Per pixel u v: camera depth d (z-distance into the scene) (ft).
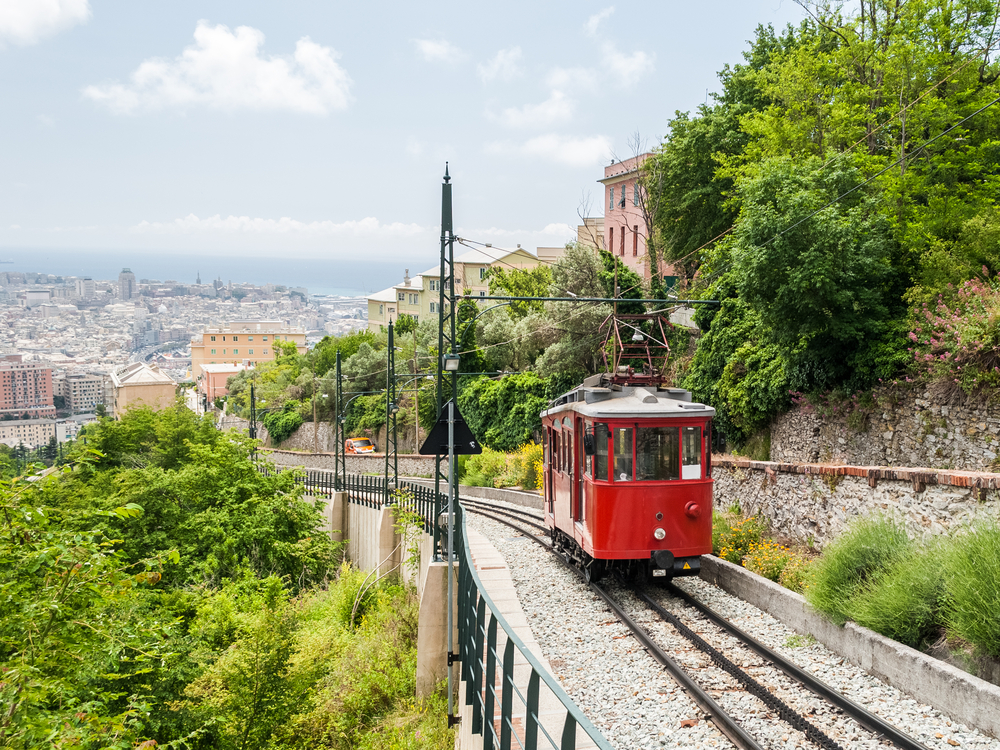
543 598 40.55
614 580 43.86
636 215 154.20
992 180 57.82
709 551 39.42
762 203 55.16
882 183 57.93
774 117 72.23
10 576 19.99
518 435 128.57
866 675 26.86
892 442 50.98
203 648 34.35
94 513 22.31
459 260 272.72
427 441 35.86
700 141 109.29
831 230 50.93
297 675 35.24
